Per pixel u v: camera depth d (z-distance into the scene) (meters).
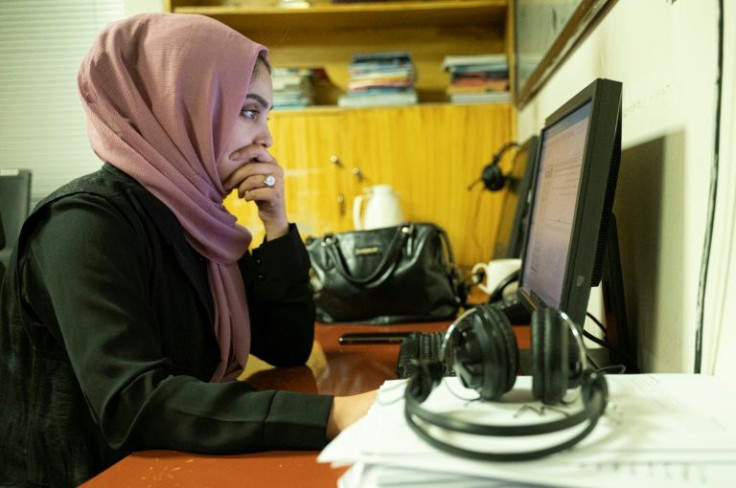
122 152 0.87
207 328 0.92
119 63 0.89
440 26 2.55
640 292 0.83
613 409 0.49
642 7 0.82
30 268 0.75
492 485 0.38
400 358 0.93
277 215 1.12
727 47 0.57
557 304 0.75
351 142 2.27
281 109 2.28
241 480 0.53
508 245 1.62
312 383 0.96
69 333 0.66
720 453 0.40
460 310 1.60
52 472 0.77
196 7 2.35
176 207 0.90
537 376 0.46
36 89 2.85
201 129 0.93
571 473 0.38
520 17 2.03
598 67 1.06
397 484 0.39
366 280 1.47
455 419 0.45
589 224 0.66
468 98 2.27
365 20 2.47
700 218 0.64
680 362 0.69
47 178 2.88
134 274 0.74
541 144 1.09
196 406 0.60
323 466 0.55
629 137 0.88
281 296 1.09
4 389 0.80
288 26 2.52
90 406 0.65
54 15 2.82
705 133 0.62
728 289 0.58
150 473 0.55
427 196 2.28
